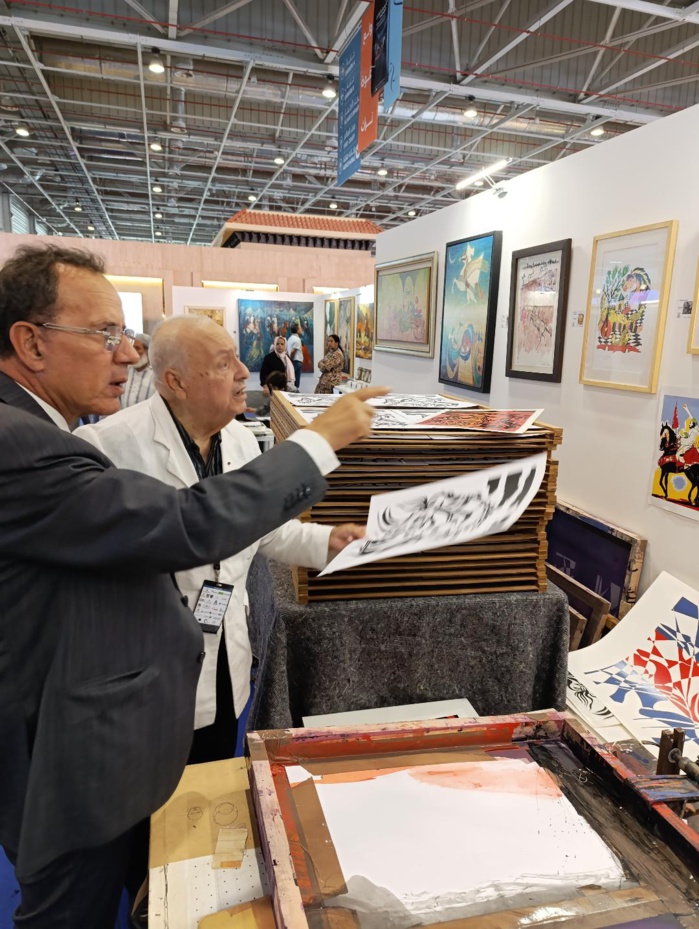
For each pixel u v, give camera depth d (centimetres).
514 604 158
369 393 80
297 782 87
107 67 687
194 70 677
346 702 157
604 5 594
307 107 772
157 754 82
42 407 81
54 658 74
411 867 72
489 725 96
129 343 88
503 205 368
